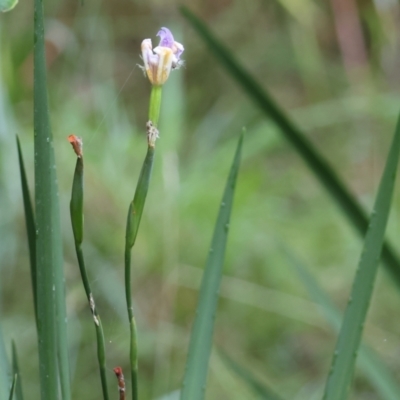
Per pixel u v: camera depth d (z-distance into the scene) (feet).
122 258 10.40
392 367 9.89
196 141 13.29
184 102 14.42
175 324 10.42
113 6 15.02
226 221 4.42
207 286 4.42
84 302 9.11
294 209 12.67
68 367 4.16
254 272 11.35
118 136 11.09
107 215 10.54
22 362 9.18
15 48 12.01
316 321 10.69
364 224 5.33
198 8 16.15
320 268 11.48
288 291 11.21
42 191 4.10
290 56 15.58
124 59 15.08
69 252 9.76
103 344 4.09
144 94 15.11
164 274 10.29
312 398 9.59
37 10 4.02
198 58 15.66
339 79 15.15
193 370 4.39
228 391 9.00
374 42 14.67
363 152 14.08
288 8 13.82
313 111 13.65
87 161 10.65
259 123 13.79
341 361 4.32
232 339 10.61
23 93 12.05
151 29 15.14
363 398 9.36
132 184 10.89
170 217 10.50
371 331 10.52
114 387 9.03
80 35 13.12
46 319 4.12
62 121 11.28
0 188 9.71
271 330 10.84
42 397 4.15
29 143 10.08
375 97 12.64
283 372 10.33
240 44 16.11
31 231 4.24
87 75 13.21
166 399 7.96
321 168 5.37
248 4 16.08
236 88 15.26
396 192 12.12
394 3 13.83
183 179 11.43
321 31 16.69
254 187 11.40
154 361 9.54
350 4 14.74
